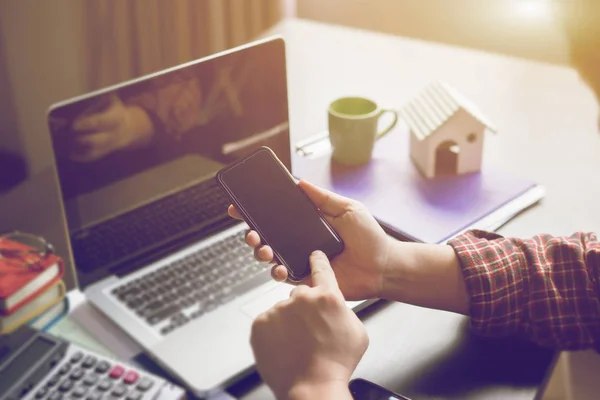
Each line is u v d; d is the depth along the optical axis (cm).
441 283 89
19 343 85
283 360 68
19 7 235
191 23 257
